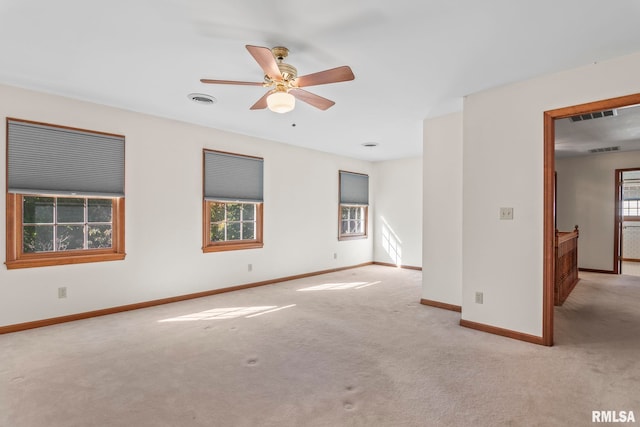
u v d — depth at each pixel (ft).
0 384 7.30
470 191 11.00
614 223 20.76
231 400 6.76
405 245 22.84
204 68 9.14
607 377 7.67
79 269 11.70
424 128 13.94
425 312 12.75
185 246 14.42
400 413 6.34
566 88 9.15
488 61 8.65
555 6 6.32
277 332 10.55
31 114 10.73
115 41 7.75
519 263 9.97
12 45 7.94
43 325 10.94
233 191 16.07
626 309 13.07
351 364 8.36
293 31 7.26
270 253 17.76
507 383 7.42
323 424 6.03
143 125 13.16
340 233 22.03
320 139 17.46
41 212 11.26
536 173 9.66
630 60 8.25
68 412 6.31
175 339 9.94
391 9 6.46
